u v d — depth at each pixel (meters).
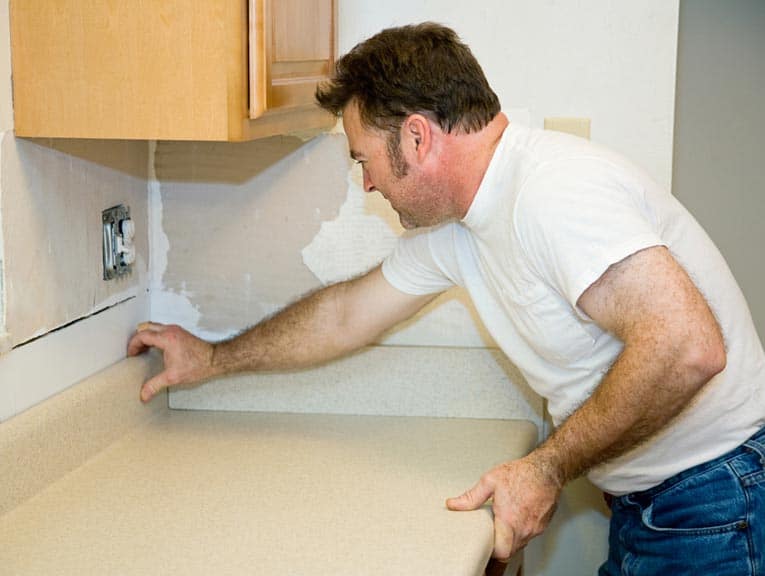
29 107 1.44
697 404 1.50
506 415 1.95
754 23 2.15
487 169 1.48
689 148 2.22
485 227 1.51
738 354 1.52
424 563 1.28
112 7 1.41
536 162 1.40
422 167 1.49
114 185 1.82
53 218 1.58
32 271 1.52
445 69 1.44
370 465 1.67
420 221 1.57
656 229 1.42
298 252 1.99
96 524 1.40
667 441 1.54
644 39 1.87
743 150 2.21
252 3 1.41
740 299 1.55
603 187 1.34
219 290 2.02
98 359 1.77
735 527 1.52
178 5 1.39
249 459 1.69
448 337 1.98
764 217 2.22
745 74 2.17
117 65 1.42
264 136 1.54
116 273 1.82
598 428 1.35
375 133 1.50
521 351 1.65
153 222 2.01
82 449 1.64
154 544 1.34
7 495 1.43
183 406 2.00
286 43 1.55
